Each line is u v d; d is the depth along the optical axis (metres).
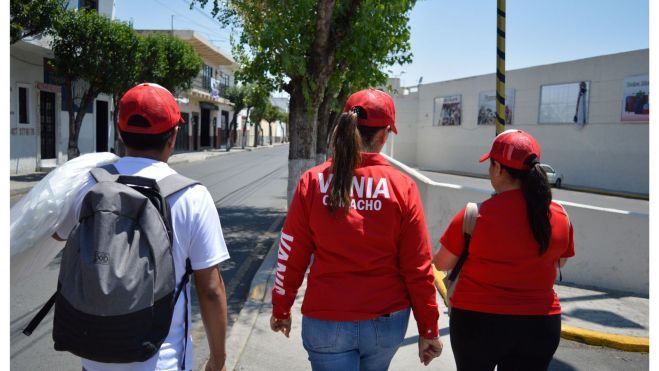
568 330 4.73
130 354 1.53
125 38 15.77
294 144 8.20
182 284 1.81
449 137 35.25
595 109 24.81
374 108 2.21
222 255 1.88
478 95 32.19
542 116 27.61
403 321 2.15
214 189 15.74
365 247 2.07
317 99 7.82
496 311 2.37
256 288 5.79
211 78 39.19
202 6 8.52
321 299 2.09
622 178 23.67
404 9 9.20
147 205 1.65
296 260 2.23
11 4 11.65
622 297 5.74
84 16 15.03
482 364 2.47
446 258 2.58
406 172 8.27
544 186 2.35
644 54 22.52
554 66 26.75
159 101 1.92
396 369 4.02
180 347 1.81
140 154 1.93
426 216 7.30
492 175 2.53
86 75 15.12
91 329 1.50
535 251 2.34
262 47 8.09
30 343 4.30
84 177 1.92
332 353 2.08
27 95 16.67
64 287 1.56
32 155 16.91
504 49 4.93
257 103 41.09
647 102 22.45
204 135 43.25
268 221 10.51
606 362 4.31
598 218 6.04
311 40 7.74
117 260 1.53
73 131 15.75
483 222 2.38
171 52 20.80
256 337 4.52
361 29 7.93
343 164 2.11
